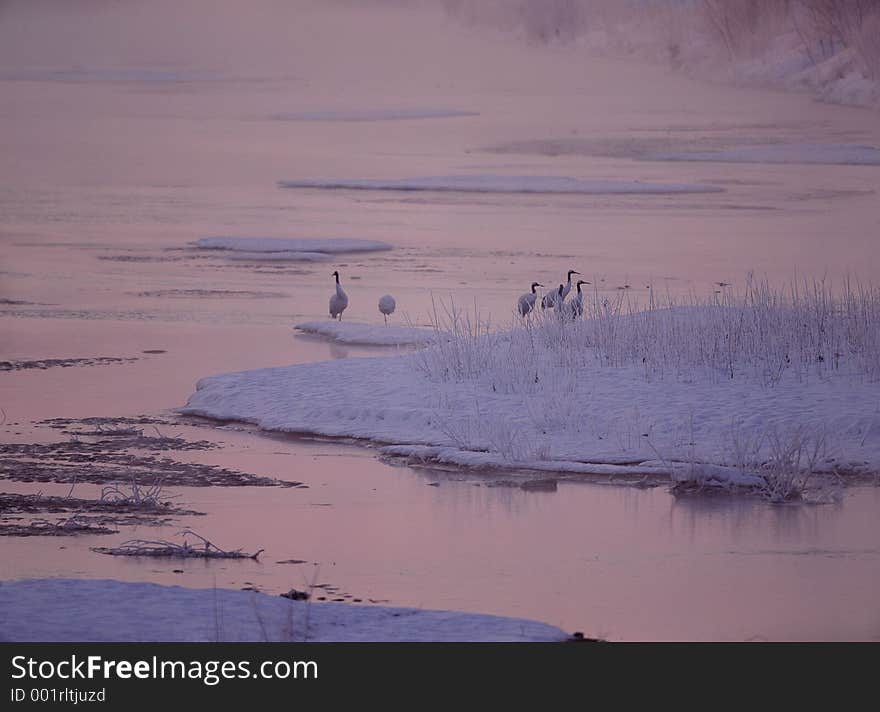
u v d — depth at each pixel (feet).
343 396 294.46
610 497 236.63
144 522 220.02
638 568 199.00
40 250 564.30
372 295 456.04
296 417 284.20
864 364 294.46
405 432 272.72
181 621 160.97
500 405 281.54
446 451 257.96
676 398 280.10
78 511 225.56
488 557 203.51
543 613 178.91
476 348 314.96
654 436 261.65
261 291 466.29
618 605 182.39
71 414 293.84
